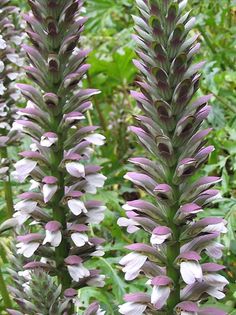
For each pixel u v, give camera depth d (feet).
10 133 2.03
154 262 1.22
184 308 1.18
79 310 1.78
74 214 1.42
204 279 1.19
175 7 1.14
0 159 2.02
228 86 3.08
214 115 2.69
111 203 2.34
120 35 3.39
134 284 1.98
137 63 1.20
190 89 1.17
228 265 2.05
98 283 1.49
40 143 1.42
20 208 1.42
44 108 1.44
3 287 1.90
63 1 1.40
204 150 1.21
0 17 2.06
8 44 2.07
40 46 1.41
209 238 1.21
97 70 3.49
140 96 1.21
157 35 1.16
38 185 1.48
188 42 1.17
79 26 1.42
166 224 1.22
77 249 1.46
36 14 1.40
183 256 1.17
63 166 1.41
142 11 1.20
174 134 1.18
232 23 3.46
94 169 1.44
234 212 2.03
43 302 1.36
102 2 3.68
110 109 3.52
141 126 1.22
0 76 2.04
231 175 2.58
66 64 1.43
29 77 1.43
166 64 1.17
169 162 1.19
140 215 1.23
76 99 1.44
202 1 3.25
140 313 1.21
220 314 1.21
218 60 3.12
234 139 2.37
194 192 1.20
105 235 2.42
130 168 2.62
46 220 1.46
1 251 2.10
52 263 1.48
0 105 1.98
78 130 1.44
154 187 1.22
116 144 2.97
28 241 1.42
